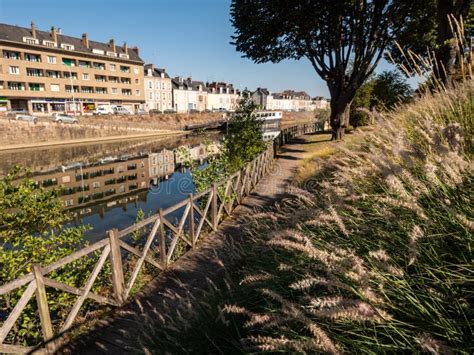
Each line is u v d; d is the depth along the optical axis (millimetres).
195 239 5480
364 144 3779
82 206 12703
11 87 44500
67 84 50750
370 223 2141
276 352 1708
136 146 34281
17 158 26344
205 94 82000
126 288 4000
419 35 11469
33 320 3891
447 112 2982
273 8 11898
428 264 1610
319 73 15297
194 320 2473
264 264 2820
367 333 1483
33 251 4289
